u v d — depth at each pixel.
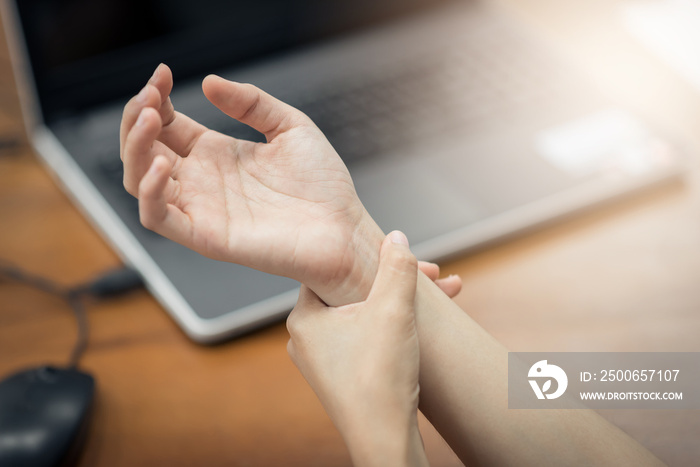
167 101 0.70
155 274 0.86
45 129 0.96
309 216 0.71
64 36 0.93
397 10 1.07
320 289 0.71
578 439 0.72
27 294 0.87
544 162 0.94
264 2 1.00
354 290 0.71
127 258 0.87
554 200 0.91
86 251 0.90
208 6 0.98
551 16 1.18
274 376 0.82
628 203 0.94
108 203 0.90
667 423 0.79
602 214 0.94
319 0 1.03
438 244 0.88
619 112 0.99
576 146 0.95
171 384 0.82
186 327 0.83
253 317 0.84
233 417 0.80
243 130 0.95
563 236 0.92
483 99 1.00
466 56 1.05
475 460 0.73
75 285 0.87
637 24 1.16
